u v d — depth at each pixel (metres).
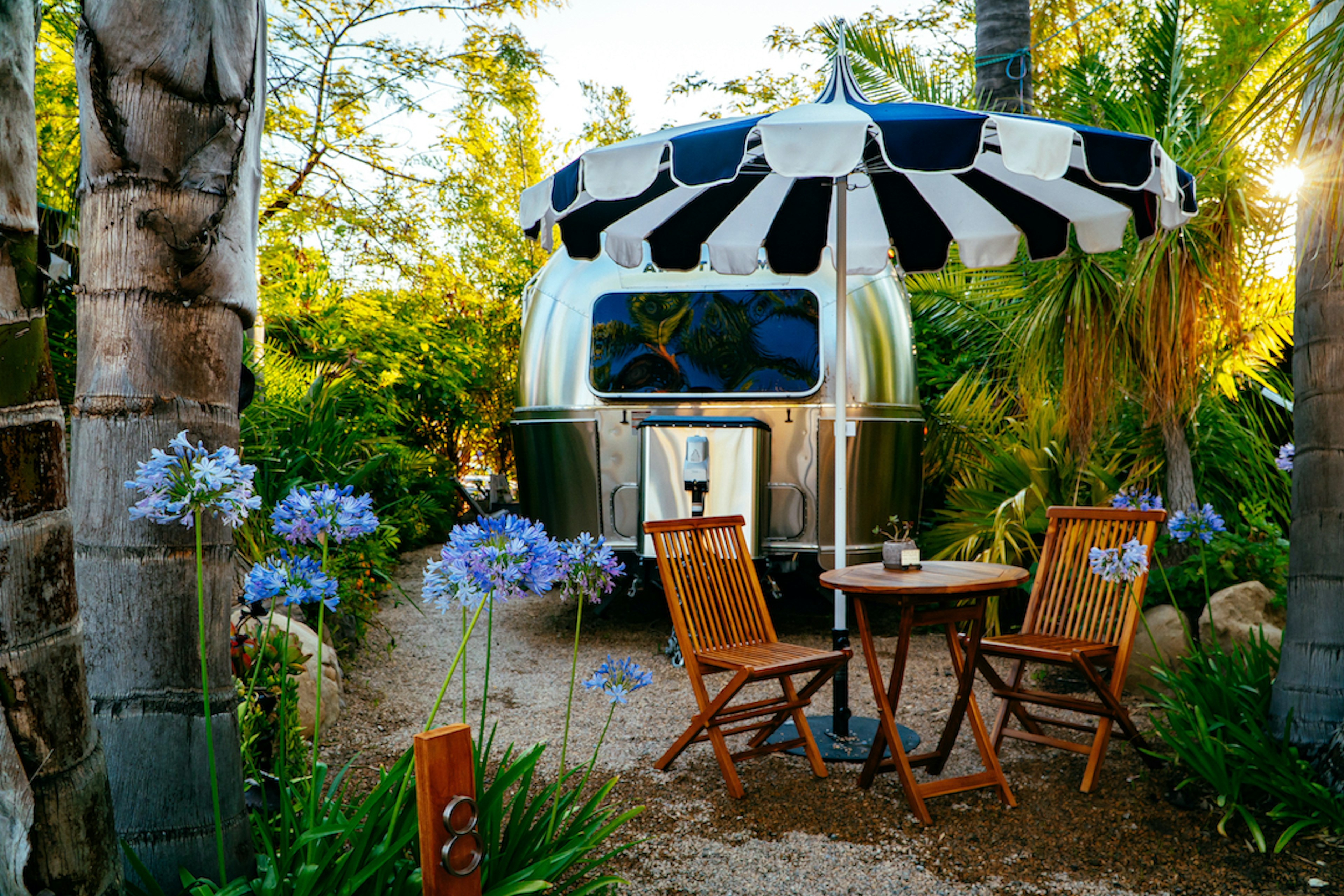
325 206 9.30
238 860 2.07
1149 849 2.97
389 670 5.34
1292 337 5.36
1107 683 4.18
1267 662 3.64
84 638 1.79
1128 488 5.48
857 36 7.01
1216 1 7.34
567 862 2.07
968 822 3.24
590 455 5.86
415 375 9.81
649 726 4.39
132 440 1.96
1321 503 3.16
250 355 6.19
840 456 4.25
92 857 1.65
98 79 1.92
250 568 4.84
